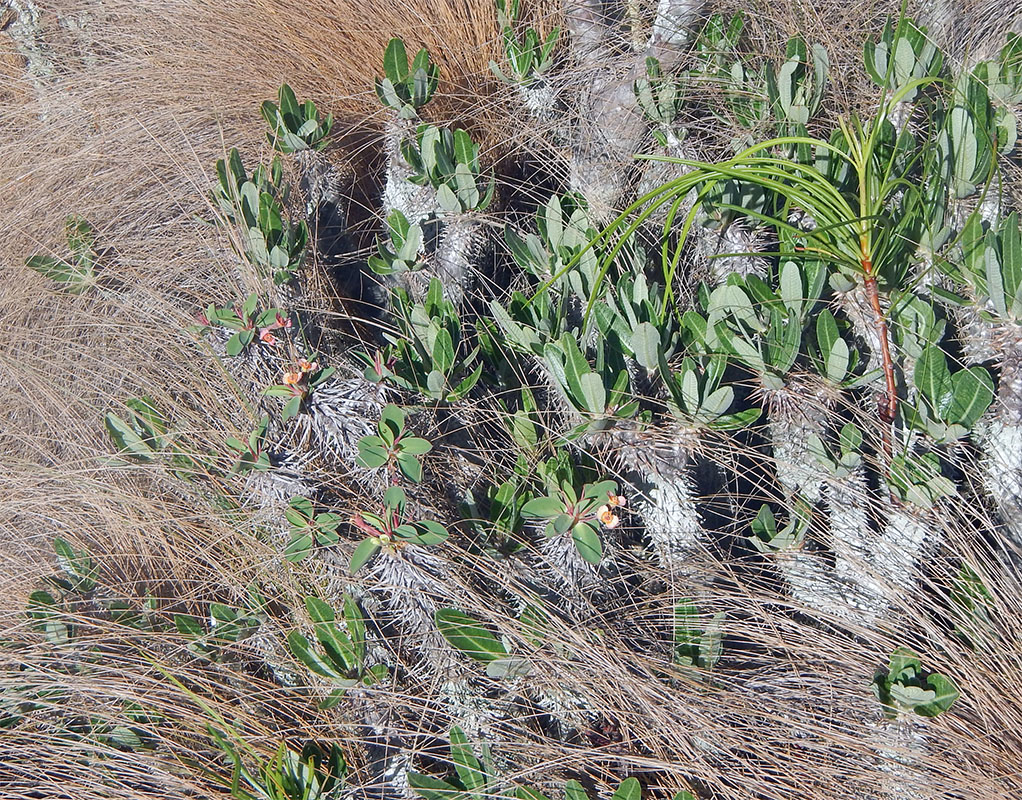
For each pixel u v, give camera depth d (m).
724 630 1.61
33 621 1.80
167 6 3.20
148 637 1.77
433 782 1.50
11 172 2.77
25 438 2.13
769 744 1.52
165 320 2.24
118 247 2.48
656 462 1.66
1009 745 1.45
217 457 1.92
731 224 2.00
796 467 1.71
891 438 1.69
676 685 1.56
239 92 2.82
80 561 1.91
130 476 2.00
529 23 2.78
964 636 1.57
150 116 2.81
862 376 1.67
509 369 2.00
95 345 2.28
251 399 1.92
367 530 1.57
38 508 2.01
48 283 2.45
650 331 1.63
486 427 1.95
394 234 2.14
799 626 1.59
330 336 2.13
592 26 2.60
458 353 2.04
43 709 1.75
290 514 1.64
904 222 1.70
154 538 1.89
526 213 2.51
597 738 1.59
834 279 1.79
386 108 2.60
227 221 2.16
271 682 1.70
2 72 3.27
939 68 2.12
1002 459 1.66
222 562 1.84
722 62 2.46
